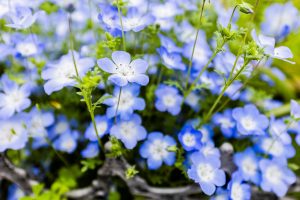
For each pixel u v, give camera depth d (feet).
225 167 1.20
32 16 1.14
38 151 1.33
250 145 1.33
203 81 1.31
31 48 1.28
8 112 1.16
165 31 1.43
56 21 1.49
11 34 1.35
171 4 1.38
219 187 1.16
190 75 1.33
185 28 1.45
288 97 1.56
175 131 1.33
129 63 1.04
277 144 1.26
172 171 1.28
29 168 1.31
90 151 1.22
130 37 1.41
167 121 1.33
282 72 1.61
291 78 1.63
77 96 1.31
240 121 1.16
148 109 1.31
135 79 1.02
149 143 1.19
